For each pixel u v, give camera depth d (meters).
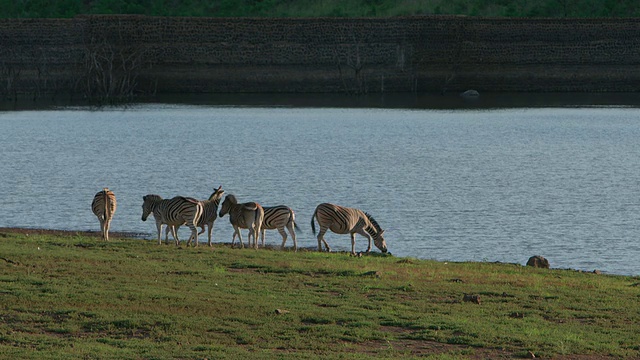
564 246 134.12
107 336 65.12
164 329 66.75
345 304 75.25
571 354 63.88
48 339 63.50
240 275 85.25
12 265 84.69
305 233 140.50
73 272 83.00
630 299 80.56
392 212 162.62
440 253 127.44
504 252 129.00
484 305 76.62
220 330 67.00
